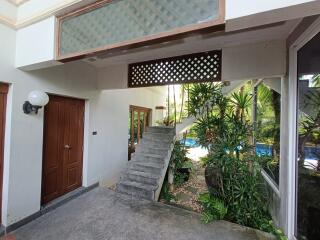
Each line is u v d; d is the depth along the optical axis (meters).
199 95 3.79
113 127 4.84
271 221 2.80
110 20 1.79
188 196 4.18
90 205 3.30
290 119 2.23
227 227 2.69
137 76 3.58
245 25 1.32
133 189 3.81
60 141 3.46
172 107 8.06
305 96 2.06
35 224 2.71
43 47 2.27
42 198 3.13
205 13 1.35
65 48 2.13
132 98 5.80
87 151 3.96
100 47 1.86
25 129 2.71
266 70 2.57
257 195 2.86
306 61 2.04
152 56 3.25
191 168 5.75
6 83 2.52
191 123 4.87
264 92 3.59
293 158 2.21
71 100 3.68
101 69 4.02
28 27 2.42
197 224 2.75
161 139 4.94
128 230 2.58
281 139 2.59
